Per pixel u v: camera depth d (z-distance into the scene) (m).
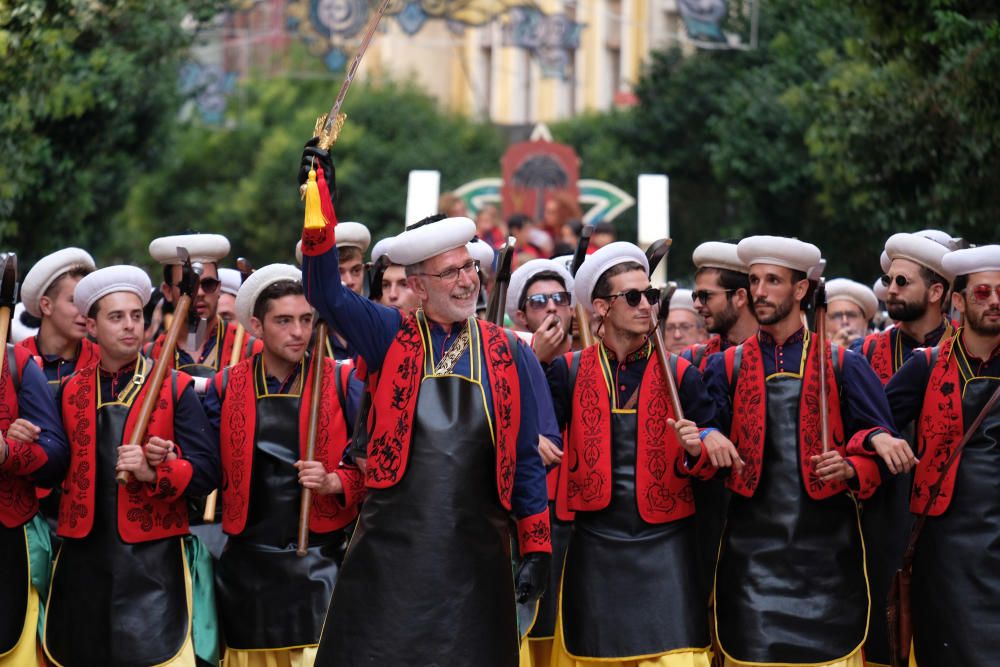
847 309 15.34
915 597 11.25
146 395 11.01
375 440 9.59
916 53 20.16
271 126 65.44
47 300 12.59
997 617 10.87
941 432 11.12
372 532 9.52
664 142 46.59
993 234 20.33
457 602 9.37
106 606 11.20
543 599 12.22
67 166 25.72
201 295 13.68
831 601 10.95
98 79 25.66
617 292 11.10
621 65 63.12
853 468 10.73
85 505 11.28
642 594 10.95
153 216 62.56
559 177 38.84
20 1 19.91
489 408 9.54
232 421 11.58
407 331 9.69
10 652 11.37
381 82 71.25
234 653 11.57
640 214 19.25
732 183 39.09
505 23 42.06
